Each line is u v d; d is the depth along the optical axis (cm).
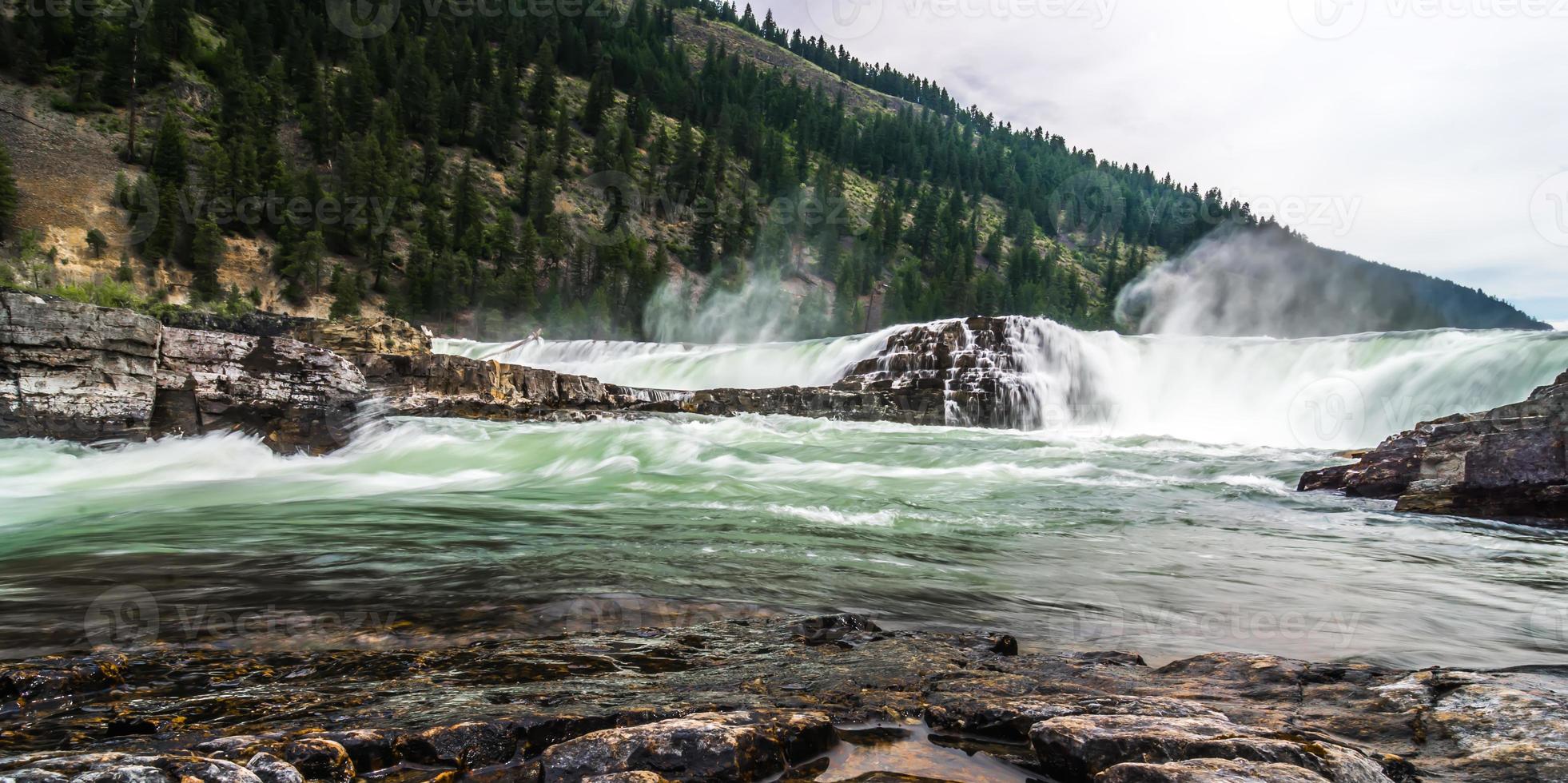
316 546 741
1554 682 391
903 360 3125
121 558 675
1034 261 14225
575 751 269
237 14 12125
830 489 1302
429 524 884
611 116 15150
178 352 1498
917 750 300
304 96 11044
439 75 12862
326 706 325
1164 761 256
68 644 432
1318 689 374
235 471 1433
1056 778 276
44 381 1329
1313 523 1041
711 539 800
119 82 9194
